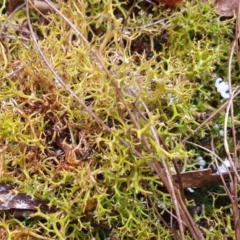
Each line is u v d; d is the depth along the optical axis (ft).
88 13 1.06
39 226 0.86
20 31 1.04
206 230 0.88
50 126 0.90
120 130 0.83
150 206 0.89
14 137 0.85
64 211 0.84
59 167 0.85
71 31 0.93
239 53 0.98
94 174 0.83
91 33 1.03
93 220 0.87
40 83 0.91
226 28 0.99
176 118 0.93
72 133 0.88
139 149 0.84
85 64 0.87
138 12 1.05
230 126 0.95
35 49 0.93
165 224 0.85
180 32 0.99
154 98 0.86
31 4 0.99
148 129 0.79
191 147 0.95
